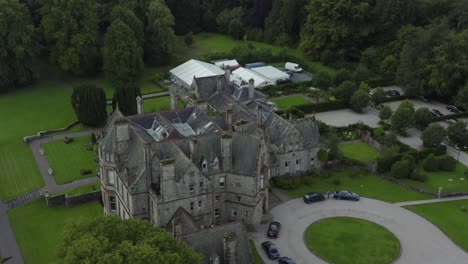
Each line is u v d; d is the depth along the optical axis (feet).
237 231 349.61
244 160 425.28
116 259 274.16
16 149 573.33
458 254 411.95
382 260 402.72
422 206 476.13
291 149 508.94
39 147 577.84
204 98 549.54
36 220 449.06
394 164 524.52
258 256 400.26
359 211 466.29
